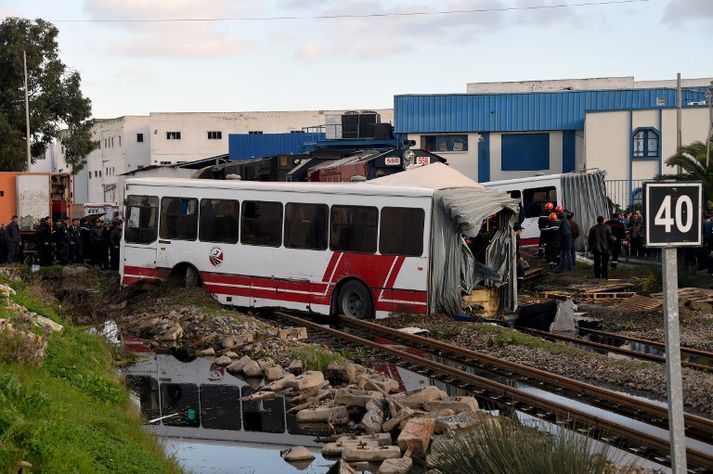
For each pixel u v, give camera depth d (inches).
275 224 968.3
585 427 478.9
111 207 2940.5
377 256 905.5
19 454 305.4
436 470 391.2
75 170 2807.6
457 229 885.2
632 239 1550.2
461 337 807.1
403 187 900.0
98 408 474.6
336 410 532.7
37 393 385.7
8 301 681.0
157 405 577.6
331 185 940.0
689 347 783.1
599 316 973.2
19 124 2628.0
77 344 663.8
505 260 933.2
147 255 1053.2
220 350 787.4
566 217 1362.0
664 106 2352.4
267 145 2849.4
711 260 1214.3
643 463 419.8
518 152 2583.7
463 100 2588.6
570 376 652.1
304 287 946.1
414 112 2598.4
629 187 2359.7
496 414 523.2
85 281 1258.6
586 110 2404.0
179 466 418.3
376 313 905.5
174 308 949.2
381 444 463.5
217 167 1610.5
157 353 788.6
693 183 261.4
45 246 1514.5
